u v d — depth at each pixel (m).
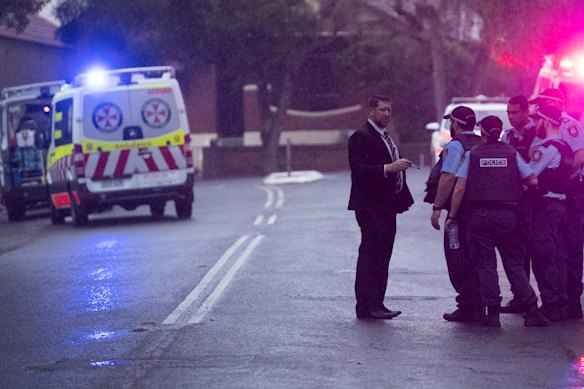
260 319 21.59
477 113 49.75
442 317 21.81
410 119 104.56
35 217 62.44
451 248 21.00
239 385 15.84
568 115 24.14
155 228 43.91
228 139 107.38
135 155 46.25
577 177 21.64
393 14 100.94
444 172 20.94
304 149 106.50
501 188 20.44
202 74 105.31
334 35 101.19
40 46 98.81
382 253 21.70
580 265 21.66
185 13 94.62
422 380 16.16
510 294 24.84
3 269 32.53
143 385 15.90
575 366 17.09
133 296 25.23
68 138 47.62
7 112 59.59
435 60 90.50
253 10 94.00
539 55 53.75
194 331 20.25
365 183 21.56
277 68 100.06
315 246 34.62
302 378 16.28
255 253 33.06
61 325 21.72
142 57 96.00
